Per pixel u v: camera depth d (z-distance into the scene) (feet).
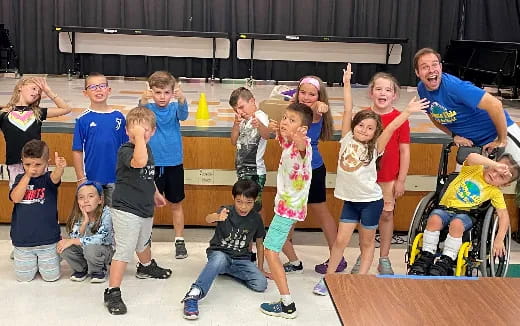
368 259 10.12
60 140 13.00
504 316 5.34
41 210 9.99
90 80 10.91
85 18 28.30
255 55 27.94
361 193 9.78
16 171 11.03
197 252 12.00
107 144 10.85
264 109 12.23
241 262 10.30
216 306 9.53
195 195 13.42
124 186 9.29
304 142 9.02
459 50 25.46
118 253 9.27
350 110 10.12
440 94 9.95
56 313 9.10
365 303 5.51
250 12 28.55
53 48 28.37
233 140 11.55
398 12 29.19
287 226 9.25
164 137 11.35
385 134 9.70
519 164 9.68
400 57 28.45
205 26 28.66
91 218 10.30
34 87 11.05
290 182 9.22
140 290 10.04
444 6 29.50
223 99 20.15
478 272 10.53
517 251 12.92
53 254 10.16
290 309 9.20
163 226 13.64
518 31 29.68
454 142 10.16
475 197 9.80
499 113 9.50
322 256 12.14
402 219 13.67
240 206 10.10
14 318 8.89
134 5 28.30
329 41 27.14
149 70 28.89
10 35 28.12
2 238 12.51
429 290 5.83
